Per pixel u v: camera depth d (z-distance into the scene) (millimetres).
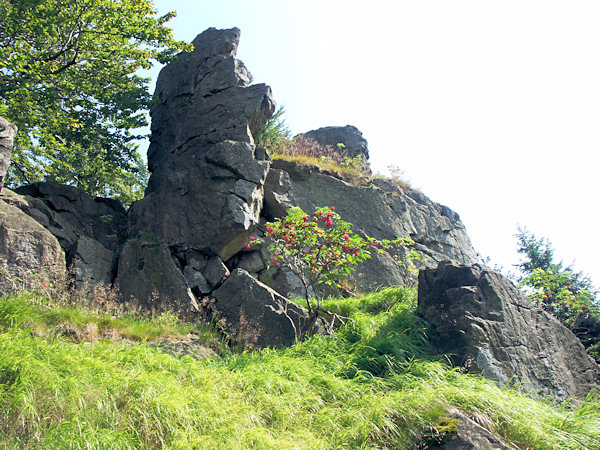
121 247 11219
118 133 14633
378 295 11383
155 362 6719
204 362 7922
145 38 13922
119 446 4898
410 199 16500
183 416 5469
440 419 5914
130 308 9898
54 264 9656
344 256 11242
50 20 13055
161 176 12609
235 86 13141
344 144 18828
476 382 6945
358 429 5867
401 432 5840
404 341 8383
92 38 14031
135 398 5605
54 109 13523
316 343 8695
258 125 13055
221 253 11289
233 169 11633
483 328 8172
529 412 6301
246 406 5977
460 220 18172
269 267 12039
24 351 6059
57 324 8039
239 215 11180
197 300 10664
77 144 14641
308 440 5582
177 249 11258
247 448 5238
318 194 14414
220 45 13922
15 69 12578
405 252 14516
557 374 8492
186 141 12891
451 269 9086
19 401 5152
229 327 9953
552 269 13828
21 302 7898
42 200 11227
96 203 11938
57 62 14008
